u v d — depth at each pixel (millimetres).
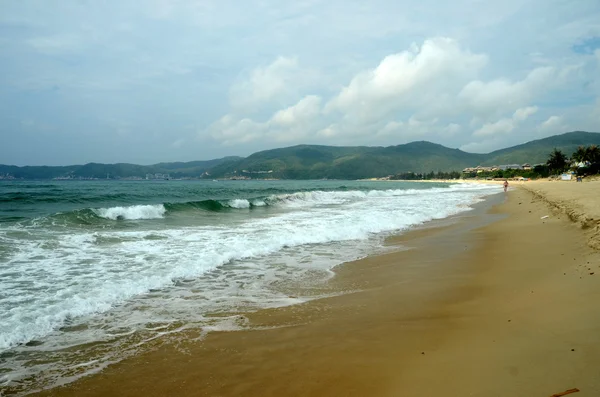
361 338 4973
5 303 6047
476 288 7020
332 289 7320
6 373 4148
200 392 3775
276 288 7379
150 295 6844
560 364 3723
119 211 16703
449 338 4801
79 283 7180
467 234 13742
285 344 4852
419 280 7812
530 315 5227
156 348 4770
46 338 5016
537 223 15172
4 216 15562
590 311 4965
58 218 14266
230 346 4816
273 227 14688
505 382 3518
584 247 9188
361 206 25484
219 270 8703
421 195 41438
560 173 120625
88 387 3896
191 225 15180
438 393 3479
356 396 3568
